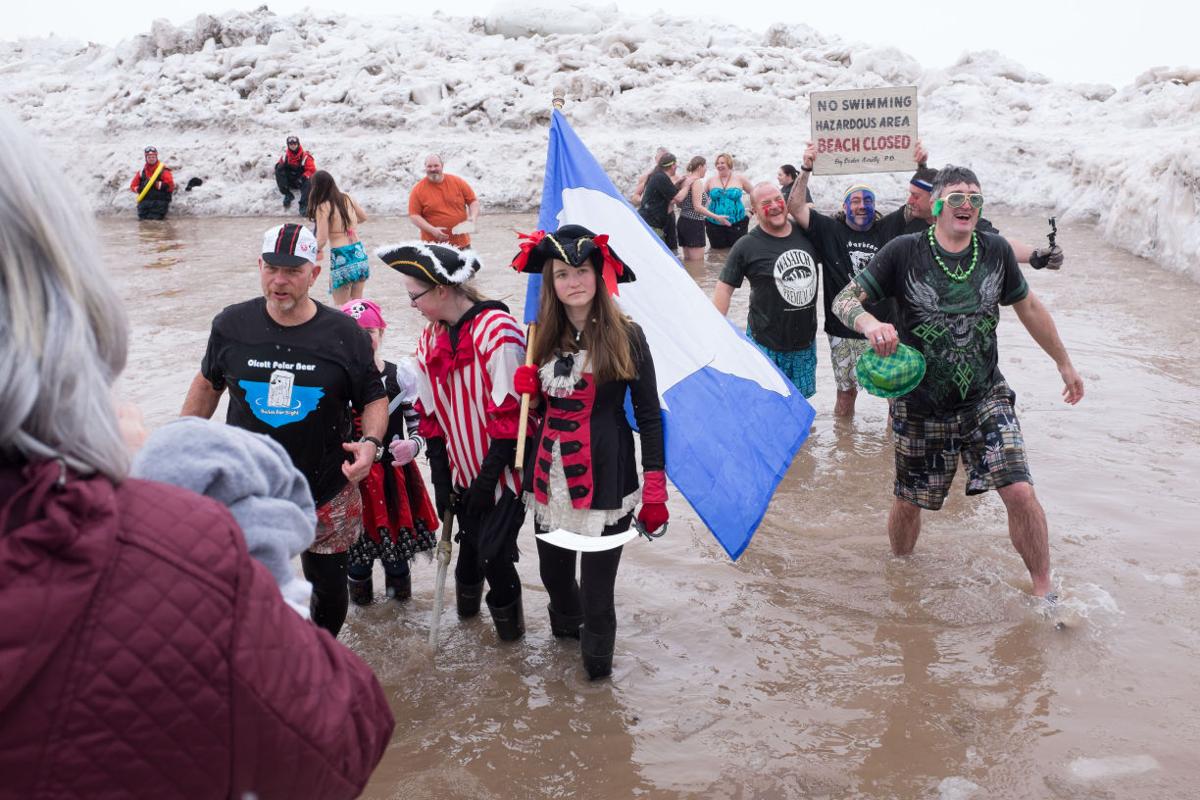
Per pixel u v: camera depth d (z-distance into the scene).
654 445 3.88
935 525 5.70
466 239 12.17
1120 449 6.66
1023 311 4.83
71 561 1.10
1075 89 24.86
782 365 7.25
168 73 29.67
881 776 3.53
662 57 28.23
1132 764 3.53
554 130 4.63
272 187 24.80
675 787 3.53
